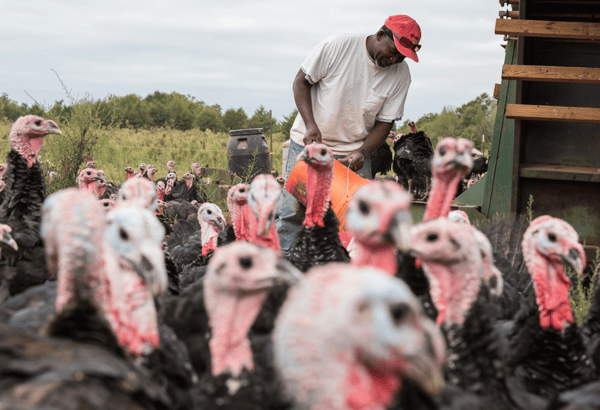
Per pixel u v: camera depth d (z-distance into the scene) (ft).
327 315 5.29
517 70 17.61
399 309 5.32
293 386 5.46
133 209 8.83
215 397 7.28
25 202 15.80
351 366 5.48
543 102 18.99
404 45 17.89
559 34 17.44
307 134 18.66
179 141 87.97
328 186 13.24
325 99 19.12
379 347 5.24
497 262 14.93
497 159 19.13
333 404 5.29
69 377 6.14
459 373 8.32
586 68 17.24
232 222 16.33
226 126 135.85
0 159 48.78
